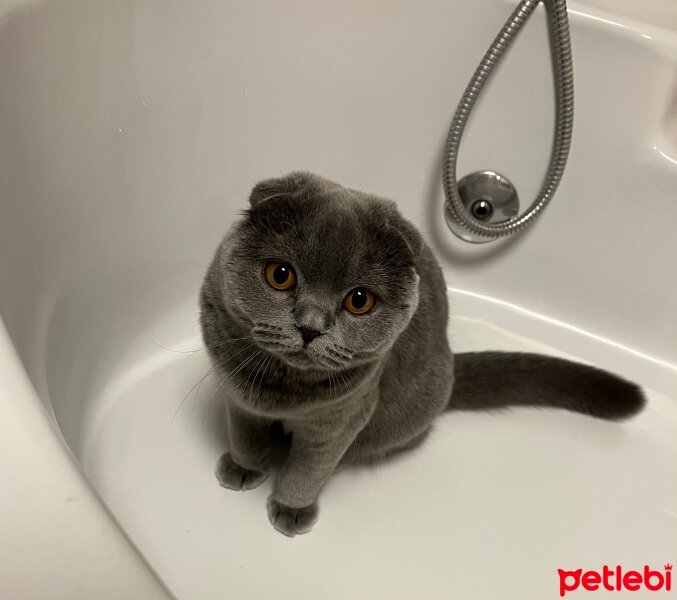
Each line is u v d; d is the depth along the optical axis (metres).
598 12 1.08
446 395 1.03
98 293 1.01
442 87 1.17
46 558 0.38
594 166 1.17
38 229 0.84
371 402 0.84
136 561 0.40
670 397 1.22
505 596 0.94
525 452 1.12
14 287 0.77
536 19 1.09
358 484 1.04
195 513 0.96
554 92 1.12
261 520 0.97
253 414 0.86
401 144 1.22
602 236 1.22
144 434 1.04
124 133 0.98
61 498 0.41
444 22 1.12
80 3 0.86
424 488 1.05
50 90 0.84
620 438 1.16
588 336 1.29
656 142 1.12
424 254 0.94
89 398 1.01
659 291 1.22
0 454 0.42
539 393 1.16
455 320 1.31
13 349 0.49
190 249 1.16
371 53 1.13
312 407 0.76
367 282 0.68
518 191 1.23
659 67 1.08
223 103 1.08
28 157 0.82
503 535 1.01
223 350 0.77
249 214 0.70
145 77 0.98
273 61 1.10
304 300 0.67
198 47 1.02
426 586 0.94
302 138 1.18
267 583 0.91
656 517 1.06
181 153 1.07
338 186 0.76
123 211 1.02
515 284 1.32
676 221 1.15
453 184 1.19
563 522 1.04
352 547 0.96
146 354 1.12
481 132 1.20
